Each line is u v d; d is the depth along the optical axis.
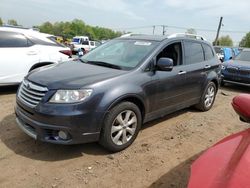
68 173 3.46
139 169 3.67
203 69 5.90
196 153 4.27
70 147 4.12
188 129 5.25
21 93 3.96
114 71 4.13
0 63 6.46
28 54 6.91
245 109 2.12
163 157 4.04
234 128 5.56
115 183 3.33
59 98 3.50
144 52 4.61
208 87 6.29
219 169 1.71
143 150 4.20
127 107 3.97
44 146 4.10
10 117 5.19
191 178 1.76
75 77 3.79
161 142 4.56
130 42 5.05
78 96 3.50
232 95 9.16
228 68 10.27
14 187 3.13
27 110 3.71
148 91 4.33
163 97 4.74
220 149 1.96
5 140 4.22
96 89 3.62
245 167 1.63
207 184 1.61
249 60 10.88
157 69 4.52
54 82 3.64
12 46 6.73
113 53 4.87
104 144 3.87
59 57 7.49
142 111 4.39
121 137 4.04
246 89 10.58
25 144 4.12
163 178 3.50
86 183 3.28
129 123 4.09
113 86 3.80
